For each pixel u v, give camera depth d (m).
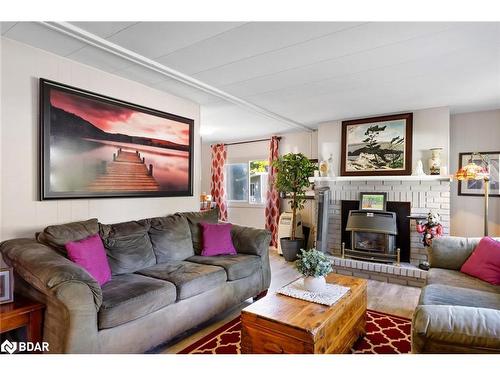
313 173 5.34
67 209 2.73
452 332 1.32
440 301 2.08
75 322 1.79
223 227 3.56
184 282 2.47
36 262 1.90
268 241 3.52
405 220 4.41
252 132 6.12
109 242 2.69
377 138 4.68
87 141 2.84
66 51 2.57
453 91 3.54
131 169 3.24
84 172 2.82
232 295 2.94
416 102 4.00
